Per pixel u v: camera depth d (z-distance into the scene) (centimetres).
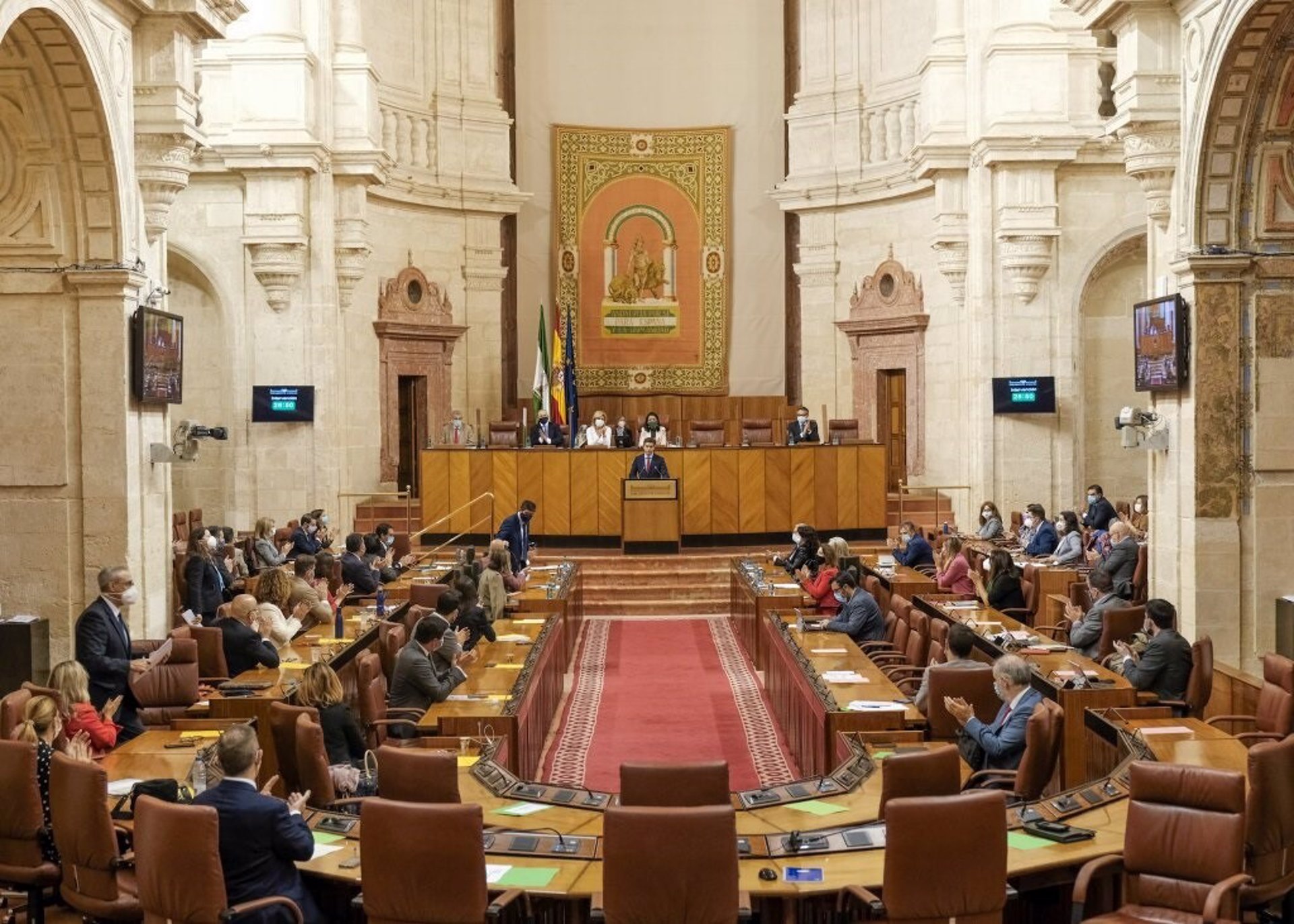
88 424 1176
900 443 2536
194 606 1390
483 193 2561
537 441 2339
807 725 1033
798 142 2614
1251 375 1212
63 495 1176
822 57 2595
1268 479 1221
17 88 1095
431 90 2519
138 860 613
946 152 2173
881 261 2516
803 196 2591
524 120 2703
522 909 597
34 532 1177
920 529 2178
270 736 959
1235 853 616
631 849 568
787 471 2211
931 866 577
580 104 2722
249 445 2170
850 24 2558
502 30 2653
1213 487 1222
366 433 2352
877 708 932
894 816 577
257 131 2094
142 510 1218
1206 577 1223
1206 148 1181
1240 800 619
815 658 1132
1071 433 2133
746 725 1302
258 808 623
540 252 2716
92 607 998
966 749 887
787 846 644
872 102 2522
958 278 2214
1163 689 1009
